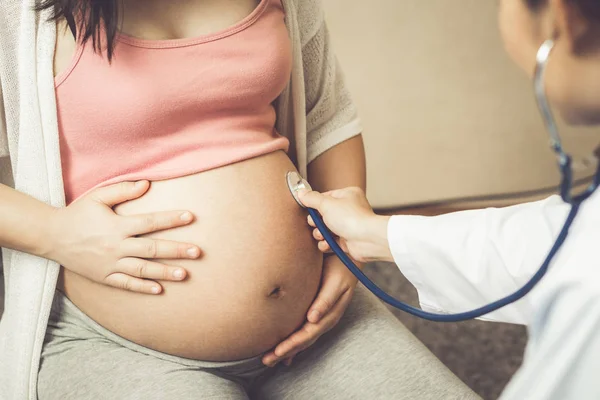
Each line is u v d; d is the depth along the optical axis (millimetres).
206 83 968
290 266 1015
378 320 1111
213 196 983
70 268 957
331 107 1216
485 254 836
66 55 940
